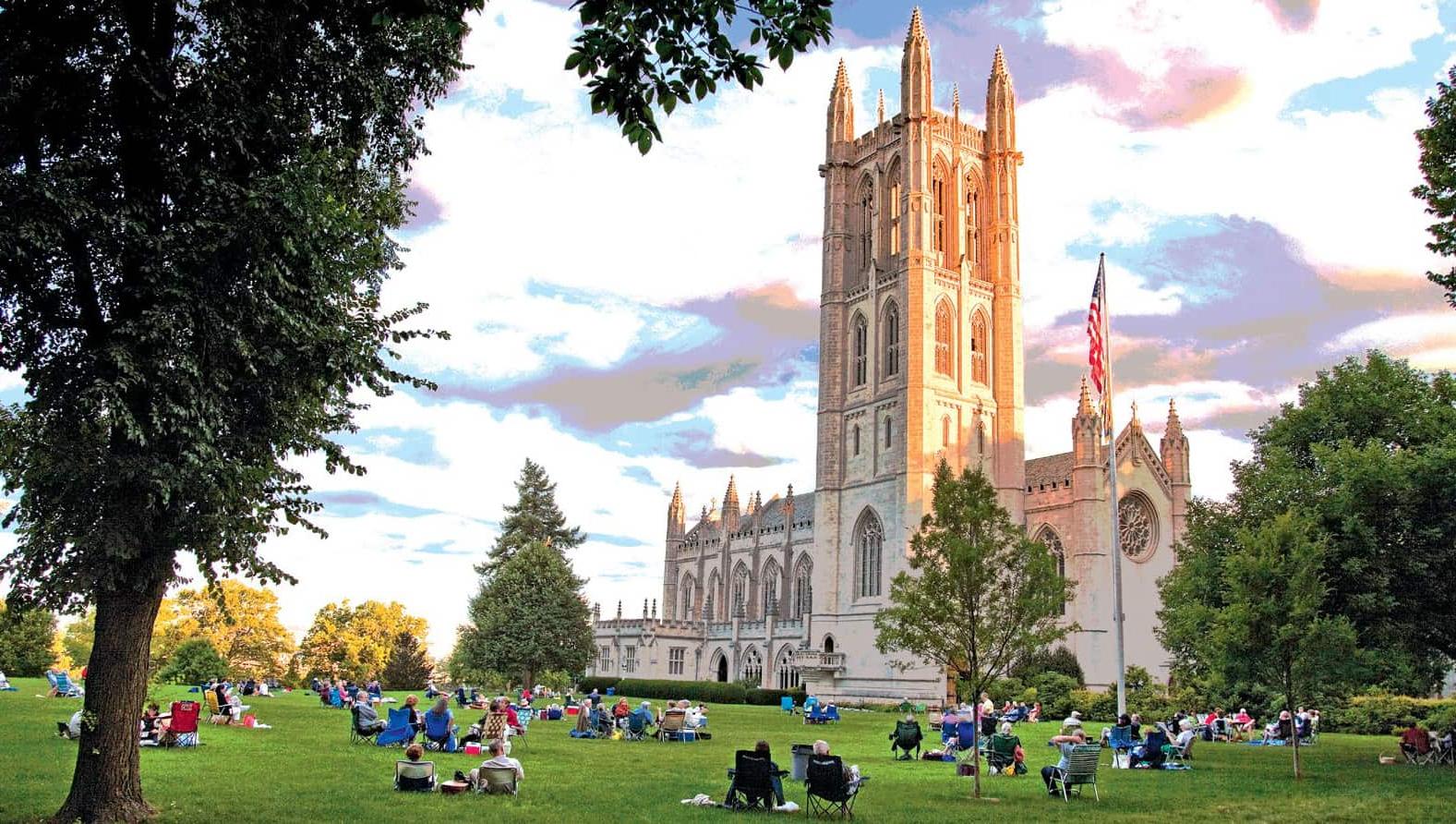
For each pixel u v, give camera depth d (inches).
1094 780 1135.0
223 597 872.9
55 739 1266.0
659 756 1460.4
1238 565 1413.6
